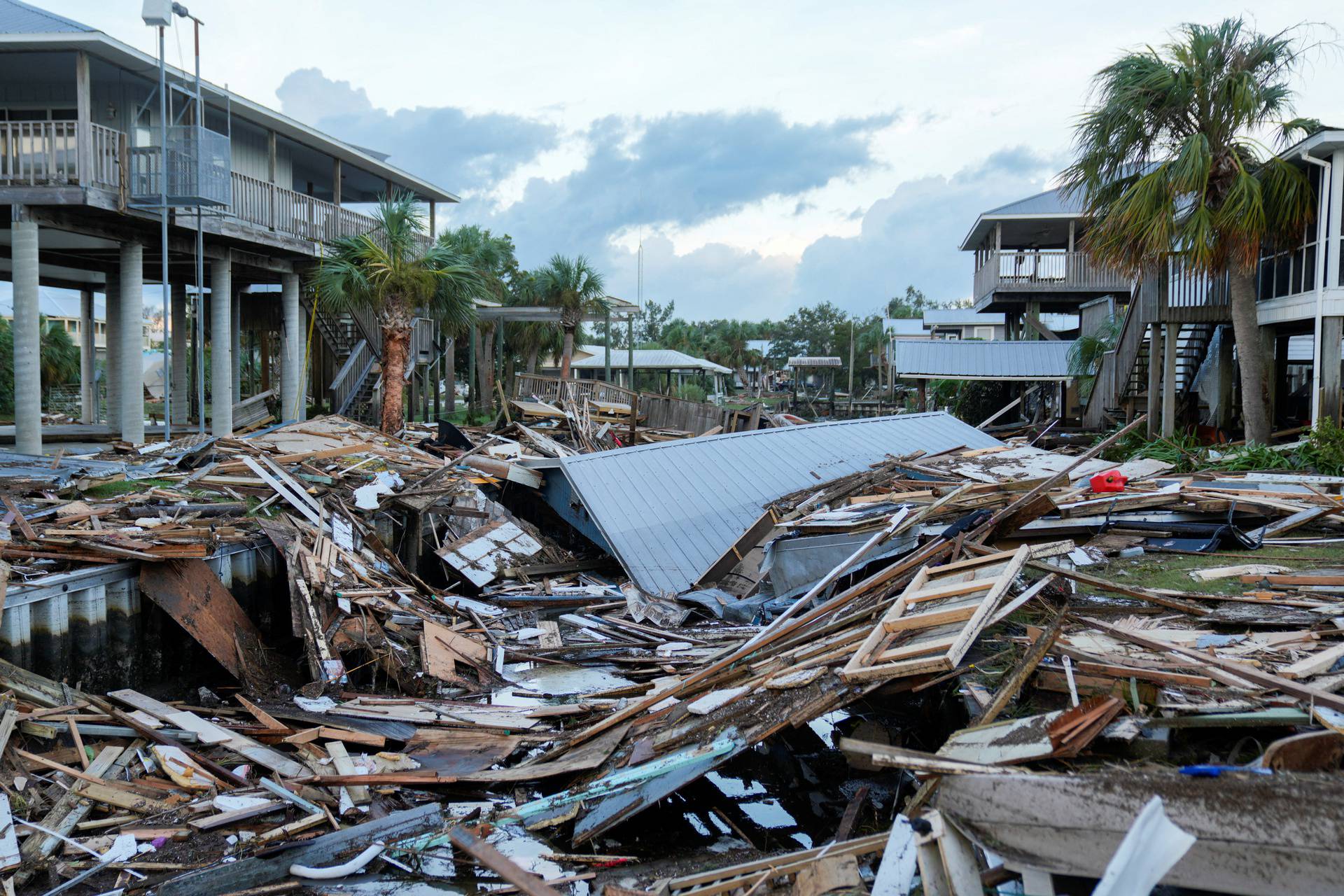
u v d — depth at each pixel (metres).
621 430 25.23
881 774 6.71
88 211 16.75
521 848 6.17
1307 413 20.95
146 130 20.53
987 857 3.95
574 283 35.47
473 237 47.38
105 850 6.14
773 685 6.62
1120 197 17.80
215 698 9.48
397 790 7.20
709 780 7.18
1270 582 7.95
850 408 54.62
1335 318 16.31
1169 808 3.44
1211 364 21.98
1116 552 9.51
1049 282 32.84
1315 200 17.22
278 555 11.93
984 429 29.64
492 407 40.09
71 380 40.94
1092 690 5.52
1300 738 4.12
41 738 7.34
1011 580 6.60
